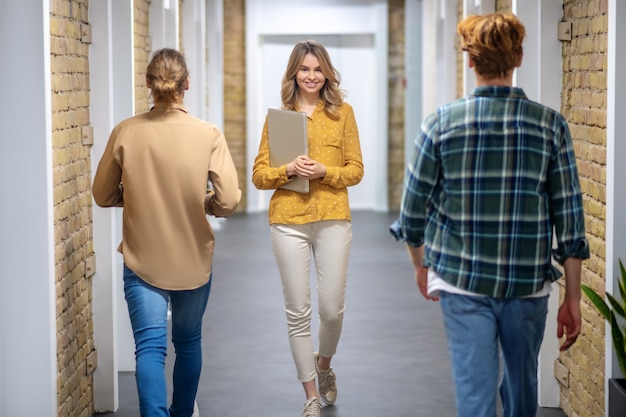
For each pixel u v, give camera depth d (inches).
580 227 146.3
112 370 232.5
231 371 266.2
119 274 277.3
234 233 572.1
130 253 189.2
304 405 218.8
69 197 207.3
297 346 215.5
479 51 146.0
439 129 145.9
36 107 181.6
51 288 186.1
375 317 338.6
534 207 144.6
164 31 339.9
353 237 553.9
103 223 232.1
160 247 188.1
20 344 186.5
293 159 212.1
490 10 340.8
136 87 309.1
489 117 144.6
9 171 182.7
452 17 450.6
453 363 147.6
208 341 303.1
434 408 231.8
